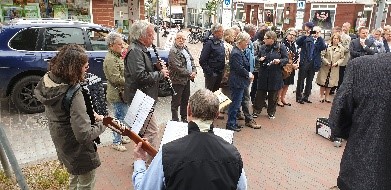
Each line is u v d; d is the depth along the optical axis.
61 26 6.70
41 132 5.80
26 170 4.38
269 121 6.79
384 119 1.82
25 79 6.42
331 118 2.02
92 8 10.54
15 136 5.60
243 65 5.70
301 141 5.87
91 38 6.91
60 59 2.50
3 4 9.53
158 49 7.34
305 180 4.57
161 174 1.69
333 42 7.98
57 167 4.47
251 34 7.31
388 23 23.42
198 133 1.79
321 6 22.27
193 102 1.87
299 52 7.88
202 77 10.49
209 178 1.65
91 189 3.03
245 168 4.83
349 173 1.99
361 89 1.87
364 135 1.90
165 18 37.22
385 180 1.88
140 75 3.94
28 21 6.79
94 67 6.81
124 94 4.23
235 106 5.96
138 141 2.43
